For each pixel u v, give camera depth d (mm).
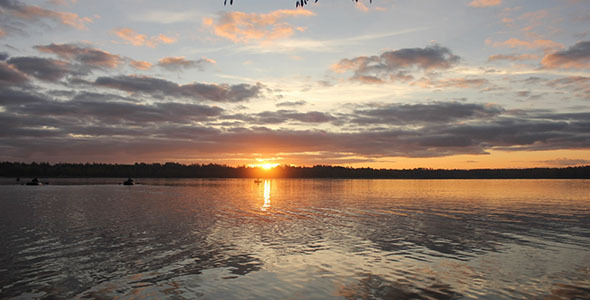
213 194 77062
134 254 20078
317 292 14094
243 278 15812
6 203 50781
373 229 28875
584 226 30453
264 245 22547
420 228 29422
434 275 16234
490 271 16891
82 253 20266
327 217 36594
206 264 18016
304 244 22859
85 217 35844
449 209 44781
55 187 102500
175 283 15133
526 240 24312
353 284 15016
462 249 21484
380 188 112688
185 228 29141
